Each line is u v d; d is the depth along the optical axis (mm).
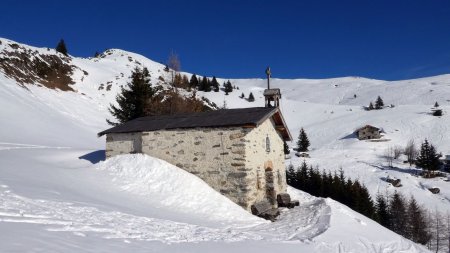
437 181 54656
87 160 21172
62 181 14492
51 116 44250
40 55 64625
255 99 141125
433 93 150875
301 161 65625
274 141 20453
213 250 8586
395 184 52062
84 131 43500
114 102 64812
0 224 6961
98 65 87000
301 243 11008
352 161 65750
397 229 39562
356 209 35781
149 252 7328
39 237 6602
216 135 16922
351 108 122812
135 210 12445
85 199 12109
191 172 17312
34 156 21156
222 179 16609
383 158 69938
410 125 91750
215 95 137125
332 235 12203
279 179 20719
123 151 19391
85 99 59938
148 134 18531
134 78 36031
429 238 37594
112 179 16297
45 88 55562
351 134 91188
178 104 38250
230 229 12625
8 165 15883
